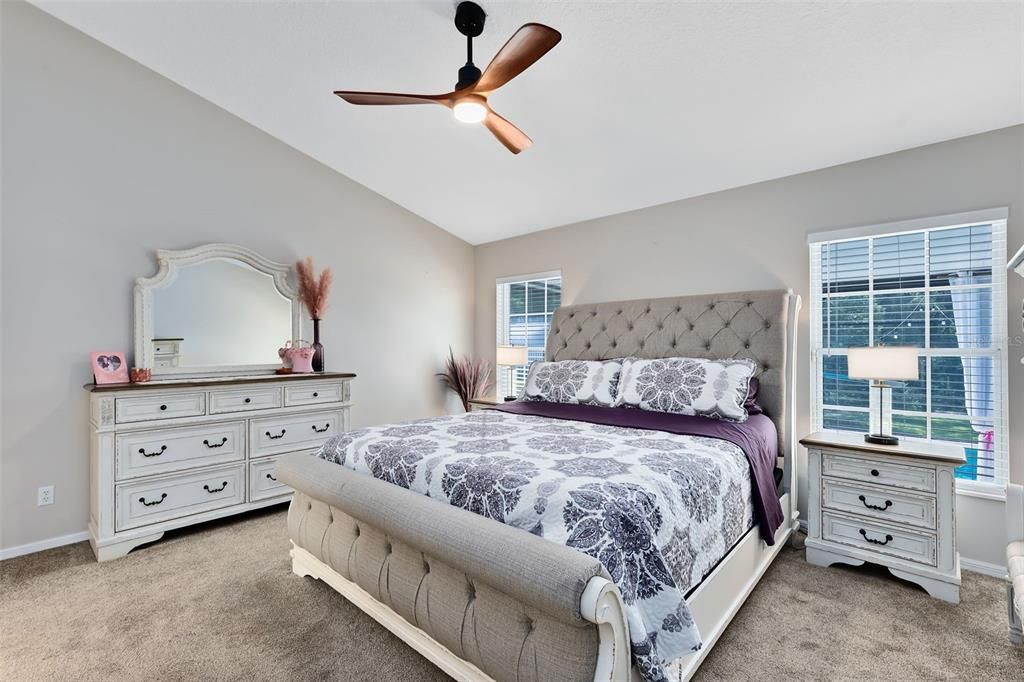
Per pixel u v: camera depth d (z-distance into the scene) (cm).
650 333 344
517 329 471
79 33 275
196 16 254
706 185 329
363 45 254
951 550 211
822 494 246
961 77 210
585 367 327
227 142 334
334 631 188
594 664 115
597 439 213
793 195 304
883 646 178
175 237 311
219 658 172
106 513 251
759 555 218
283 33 256
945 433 254
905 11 181
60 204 269
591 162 324
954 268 253
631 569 126
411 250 446
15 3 256
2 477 252
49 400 265
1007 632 187
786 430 284
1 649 176
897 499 225
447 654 159
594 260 404
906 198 263
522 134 225
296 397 329
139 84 296
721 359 289
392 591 170
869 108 237
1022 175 232
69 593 215
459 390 461
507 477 155
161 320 301
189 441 281
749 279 320
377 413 422
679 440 216
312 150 370
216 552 259
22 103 258
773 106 245
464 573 143
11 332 255
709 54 217
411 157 361
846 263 287
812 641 181
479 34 222
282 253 362
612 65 233
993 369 241
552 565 117
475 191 394
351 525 196
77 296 275
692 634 127
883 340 274
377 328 421
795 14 190
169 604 207
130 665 168
